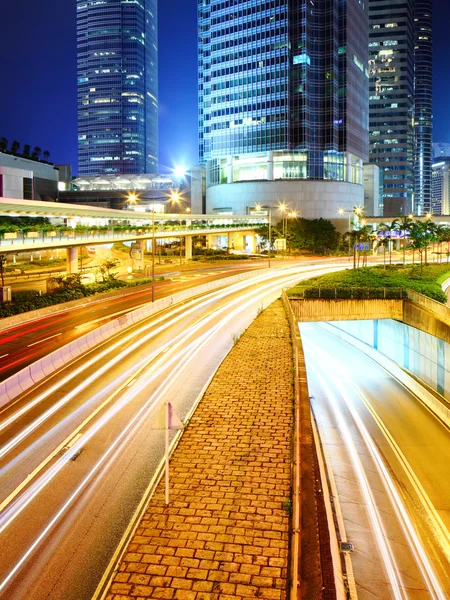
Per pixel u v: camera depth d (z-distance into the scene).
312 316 46.62
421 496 24.62
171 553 12.75
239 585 11.55
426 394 37.91
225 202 141.50
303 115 135.00
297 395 22.92
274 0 136.25
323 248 117.50
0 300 46.72
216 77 147.00
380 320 50.66
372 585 18.09
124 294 57.91
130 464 17.95
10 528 14.37
